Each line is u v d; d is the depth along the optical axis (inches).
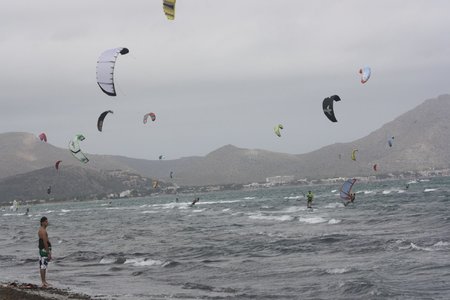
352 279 741.3
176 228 1865.2
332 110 1027.3
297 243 1149.1
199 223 2080.5
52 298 650.2
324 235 1232.2
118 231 1899.6
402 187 4960.6
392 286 691.4
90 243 1489.9
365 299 642.2
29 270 1006.4
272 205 3277.6
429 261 839.7
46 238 746.2
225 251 1118.4
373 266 832.9
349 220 1659.7
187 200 6446.9
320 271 823.7
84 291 740.7
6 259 1201.4
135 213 3602.4
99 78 824.9
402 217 1621.6
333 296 665.6
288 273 828.6
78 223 2792.8
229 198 6003.9
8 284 768.3
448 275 734.5
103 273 920.9
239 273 854.5
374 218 1664.6
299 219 1845.5
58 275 921.5
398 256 909.2
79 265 1042.1
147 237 1562.5
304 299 657.6
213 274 859.4
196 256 1082.7
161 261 1004.6
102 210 4894.2
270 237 1299.2
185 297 677.3
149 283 802.2
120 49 830.5
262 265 918.4
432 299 620.4
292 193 6186.0
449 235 1118.4
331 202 2974.9
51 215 4505.4
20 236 1985.7
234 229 1660.9
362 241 1097.4
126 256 1125.1
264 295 682.8
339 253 992.9
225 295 689.6
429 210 1812.3
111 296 686.5
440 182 5895.7
